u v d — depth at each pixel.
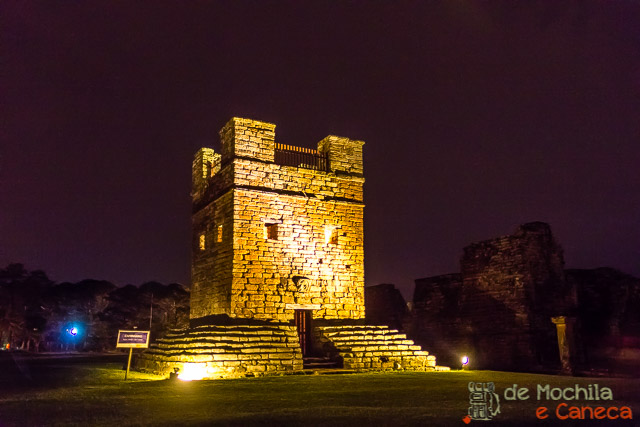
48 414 12.03
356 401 13.98
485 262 32.94
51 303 60.81
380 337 25.50
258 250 25.81
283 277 26.14
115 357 37.94
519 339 30.00
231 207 25.77
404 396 14.93
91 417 11.60
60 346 58.03
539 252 31.14
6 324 58.53
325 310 26.97
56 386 17.72
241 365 20.97
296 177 27.47
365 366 23.52
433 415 11.78
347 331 25.69
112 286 64.50
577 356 29.25
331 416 11.61
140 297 60.91
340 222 28.27
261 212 26.19
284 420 11.11
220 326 23.11
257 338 22.72
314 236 27.39
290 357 22.38
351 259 28.20
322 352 25.23
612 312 30.98
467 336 33.25
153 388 16.72
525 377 20.56
